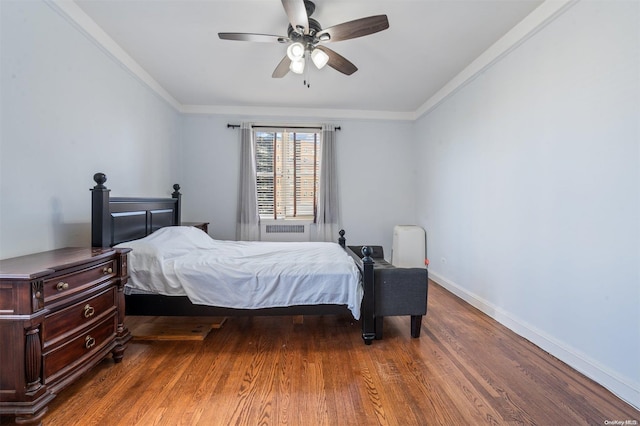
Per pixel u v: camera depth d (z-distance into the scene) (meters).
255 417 1.36
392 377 1.69
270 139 4.24
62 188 1.95
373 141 4.29
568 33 1.80
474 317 2.59
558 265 1.90
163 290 2.04
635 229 1.45
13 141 1.61
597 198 1.64
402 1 1.90
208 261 2.21
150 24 2.16
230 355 1.93
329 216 4.16
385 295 2.14
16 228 1.63
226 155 4.11
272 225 4.20
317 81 3.19
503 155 2.42
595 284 1.65
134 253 2.12
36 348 1.25
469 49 2.52
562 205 1.87
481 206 2.73
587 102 1.69
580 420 1.35
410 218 4.36
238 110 4.04
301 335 2.25
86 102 2.16
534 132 2.09
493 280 2.57
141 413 1.38
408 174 4.35
